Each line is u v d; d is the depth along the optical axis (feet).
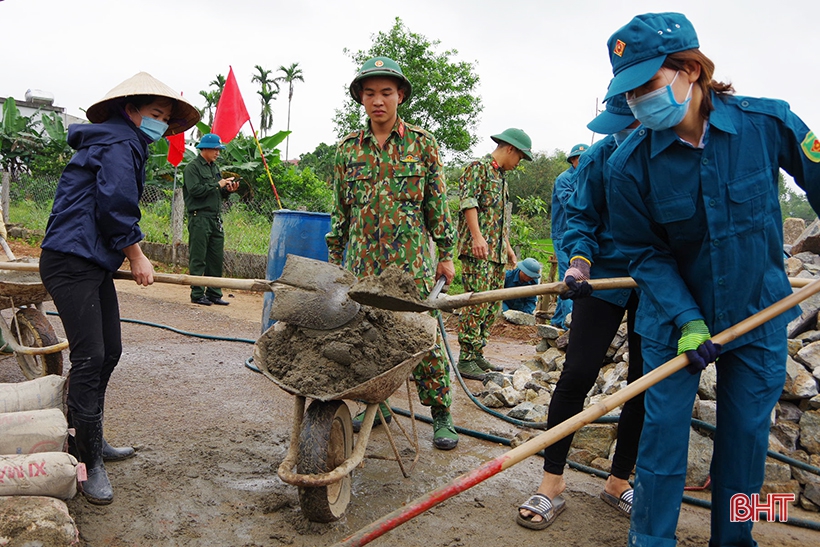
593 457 13.33
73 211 10.07
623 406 11.17
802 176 7.99
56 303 10.19
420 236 13.04
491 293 9.64
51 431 9.52
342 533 9.98
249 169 53.52
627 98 8.09
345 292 11.00
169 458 12.29
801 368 13.12
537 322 28.07
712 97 8.07
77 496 10.38
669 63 7.68
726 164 7.93
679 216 8.30
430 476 12.42
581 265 9.61
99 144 10.19
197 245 29.32
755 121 7.92
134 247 10.76
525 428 15.72
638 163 8.48
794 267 16.74
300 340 10.82
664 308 8.50
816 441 12.41
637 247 9.04
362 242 13.00
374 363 10.37
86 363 10.18
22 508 8.17
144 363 18.99
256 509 10.57
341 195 13.52
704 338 8.05
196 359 20.01
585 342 10.49
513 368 22.66
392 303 9.74
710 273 8.41
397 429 15.03
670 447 8.34
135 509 10.25
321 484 9.06
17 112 60.90
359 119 64.34
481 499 11.53
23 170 60.39
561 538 10.21
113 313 11.24
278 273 19.70
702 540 10.30
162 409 15.12
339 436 10.55
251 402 16.16
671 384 8.40
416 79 60.39
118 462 11.94
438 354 13.39
